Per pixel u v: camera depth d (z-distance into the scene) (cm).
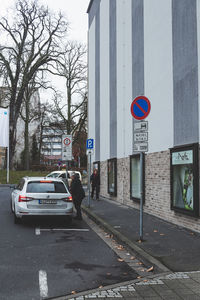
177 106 966
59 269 559
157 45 1127
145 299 422
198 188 834
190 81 888
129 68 1441
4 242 763
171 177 981
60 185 1033
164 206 1055
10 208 1401
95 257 644
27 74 3309
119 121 1598
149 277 507
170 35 1020
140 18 1302
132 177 1395
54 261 609
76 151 5994
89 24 2342
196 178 834
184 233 835
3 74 3122
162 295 435
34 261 607
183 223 919
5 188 2673
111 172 1730
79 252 681
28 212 959
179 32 955
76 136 3819
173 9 997
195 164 838
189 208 875
